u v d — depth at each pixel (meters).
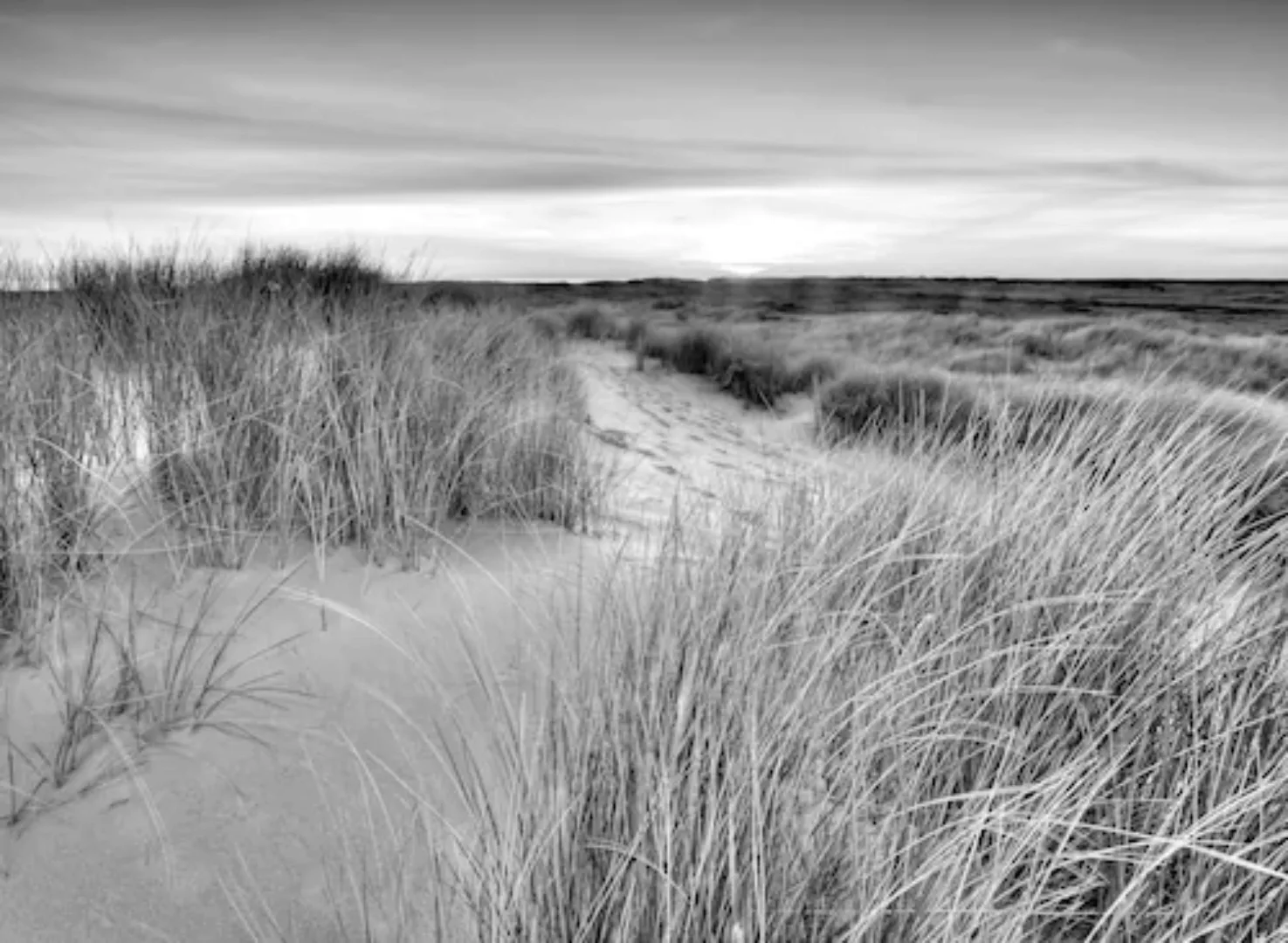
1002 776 1.81
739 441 8.63
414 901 1.84
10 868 1.89
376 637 2.91
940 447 3.41
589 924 1.49
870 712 1.97
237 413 3.61
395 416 4.02
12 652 2.54
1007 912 1.51
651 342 14.39
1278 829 1.75
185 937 1.78
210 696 2.51
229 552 3.20
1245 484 2.64
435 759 2.33
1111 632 2.22
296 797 2.19
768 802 1.61
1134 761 1.93
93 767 2.20
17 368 3.29
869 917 1.37
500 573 3.48
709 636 2.07
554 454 4.50
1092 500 2.62
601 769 1.73
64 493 3.01
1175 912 1.69
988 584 2.54
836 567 2.48
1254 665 2.14
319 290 8.12
